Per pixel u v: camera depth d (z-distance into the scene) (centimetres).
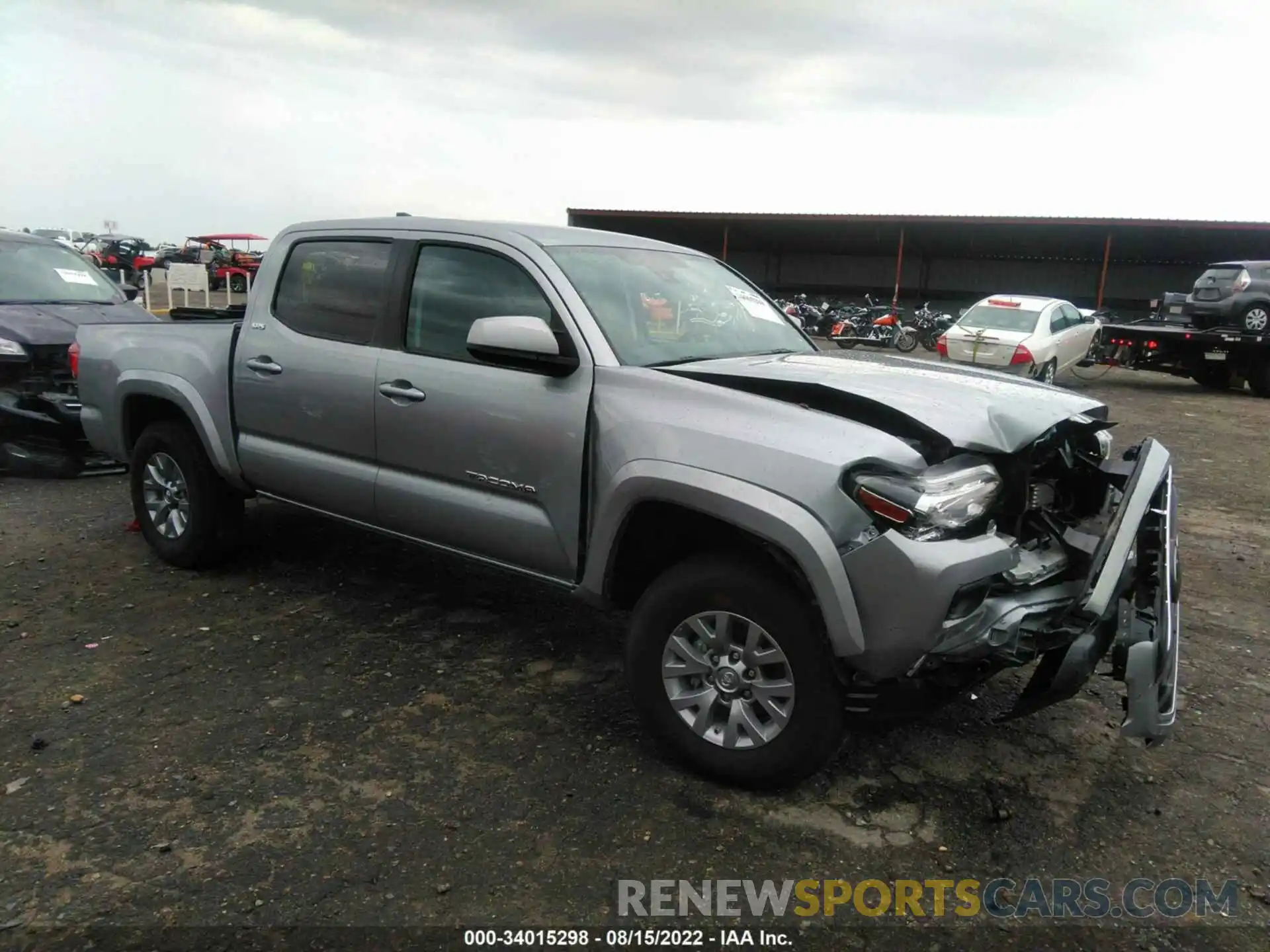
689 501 292
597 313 350
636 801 303
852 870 273
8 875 257
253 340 446
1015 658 280
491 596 482
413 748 331
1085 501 355
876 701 288
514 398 347
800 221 3241
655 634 315
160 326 501
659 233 3769
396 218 414
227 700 362
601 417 323
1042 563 306
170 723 343
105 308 795
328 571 511
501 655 412
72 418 690
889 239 3450
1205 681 403
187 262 3095
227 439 459
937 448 289
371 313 405
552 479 338
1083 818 300
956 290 3706
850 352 429
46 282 800
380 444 393
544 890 260
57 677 377
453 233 388
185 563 499
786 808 301
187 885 256
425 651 414
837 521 269
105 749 323
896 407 292
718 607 301
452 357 374
